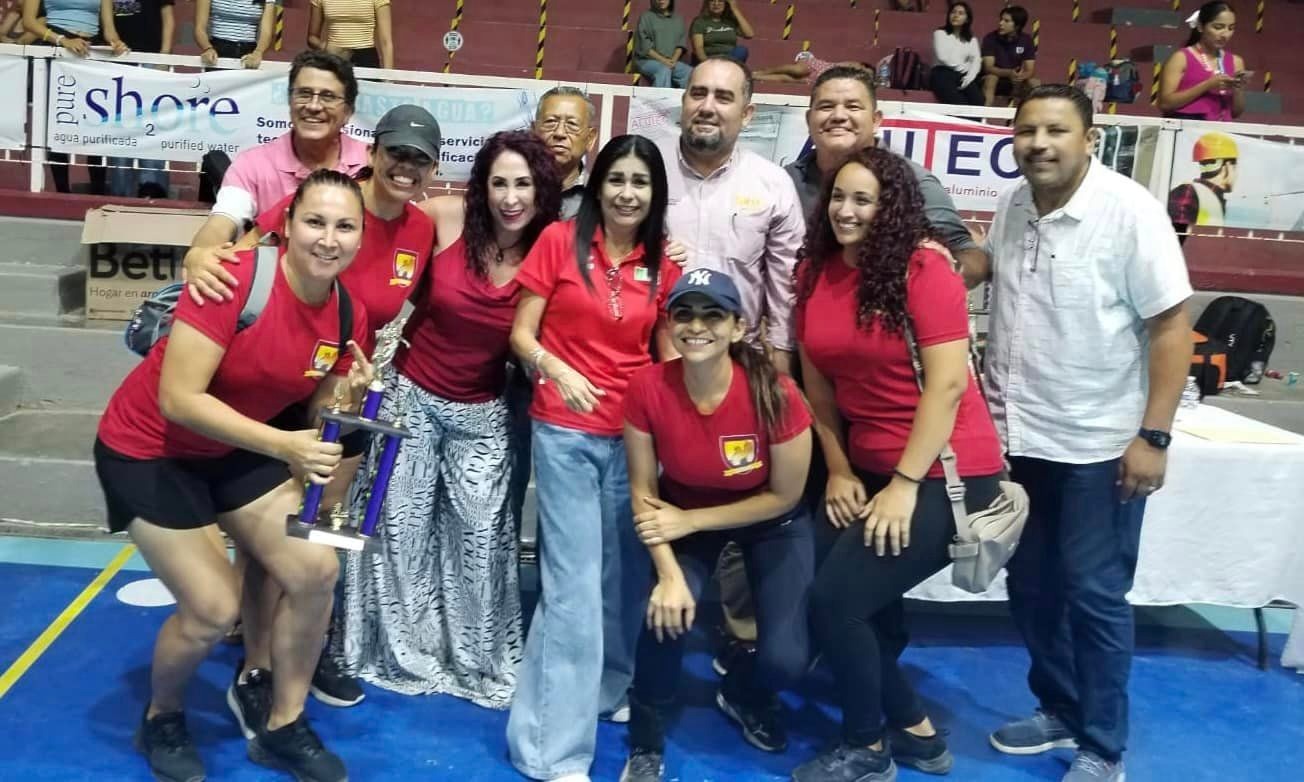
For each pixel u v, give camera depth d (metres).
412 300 3.25
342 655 3.41
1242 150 5.90
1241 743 3.32
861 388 2.82
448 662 3.50
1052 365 2.89
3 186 6.42
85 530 4.44
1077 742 3.12
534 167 2.96
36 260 5.71
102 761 2.92
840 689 2.91
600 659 2.96
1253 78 10.75
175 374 2.47
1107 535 2.92
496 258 3.05
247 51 6.78
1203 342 5.35
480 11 10.48
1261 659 3.85
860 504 2.91
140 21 6.58
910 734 3.07
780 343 3.29
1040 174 2.74
